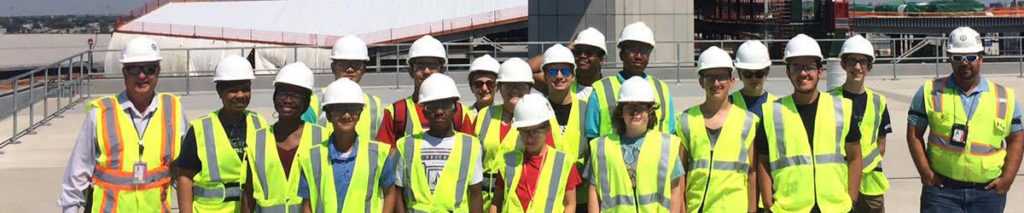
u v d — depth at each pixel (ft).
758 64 22.93
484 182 22.56
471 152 21.08
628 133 21.59
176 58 175.11
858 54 23.91
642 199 21.22
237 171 20.71
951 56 23.54
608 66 95.50
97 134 20.89
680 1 98.58
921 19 171.63
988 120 23.63
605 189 21.58
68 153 44.55
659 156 21.34
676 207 21.47
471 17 157.69
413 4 174.29
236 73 20.49
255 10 187.32
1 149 45.78
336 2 185.06
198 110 58.65
